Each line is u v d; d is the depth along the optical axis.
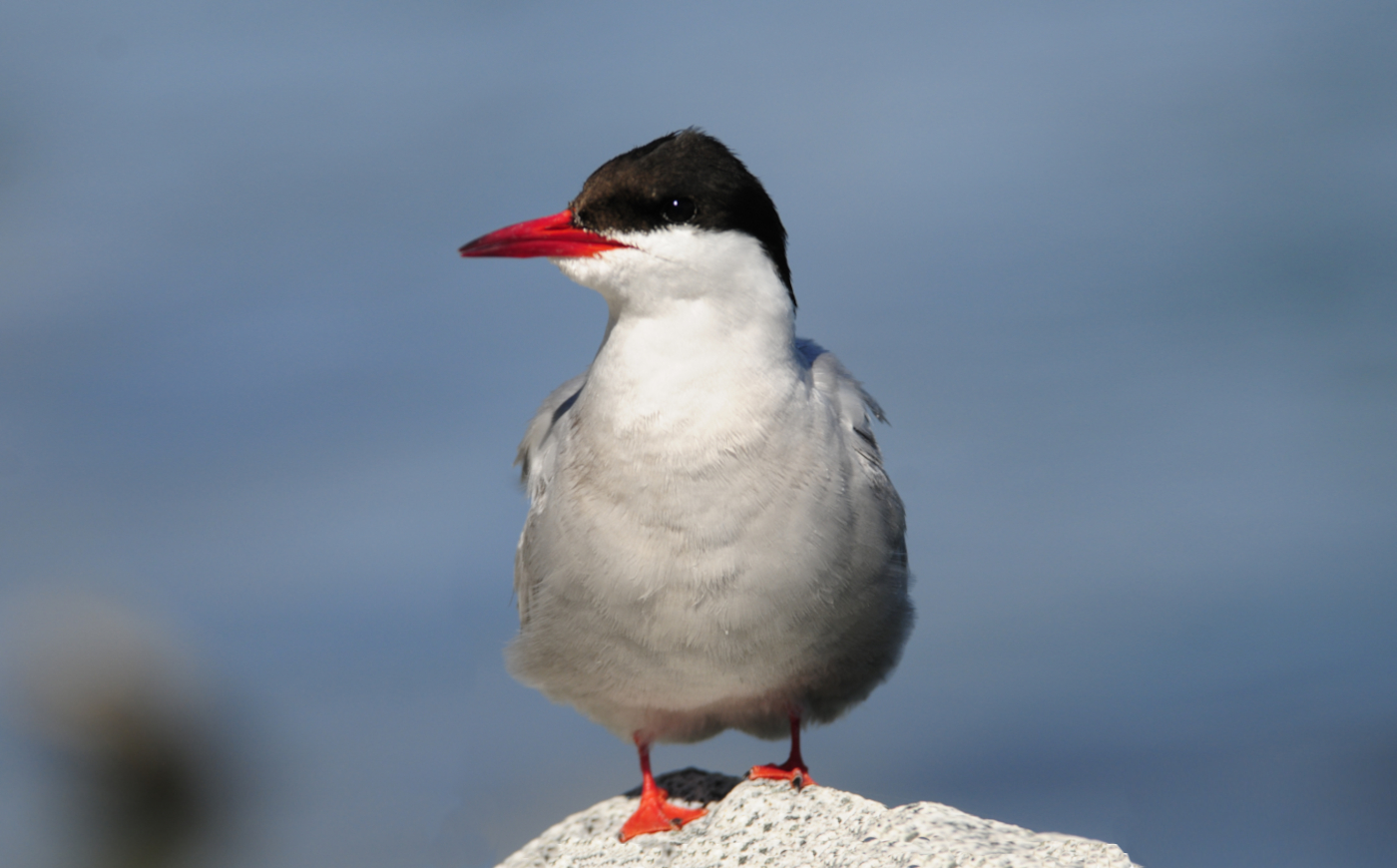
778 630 6.08
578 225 6.04
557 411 7.11
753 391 5.91
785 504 5.91
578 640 6.29
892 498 6.50
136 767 12.12
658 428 5.89
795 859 5.66
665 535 5.93
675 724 6.72
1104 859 5.26
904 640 6.75
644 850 6.41
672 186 5.90
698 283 5.92
